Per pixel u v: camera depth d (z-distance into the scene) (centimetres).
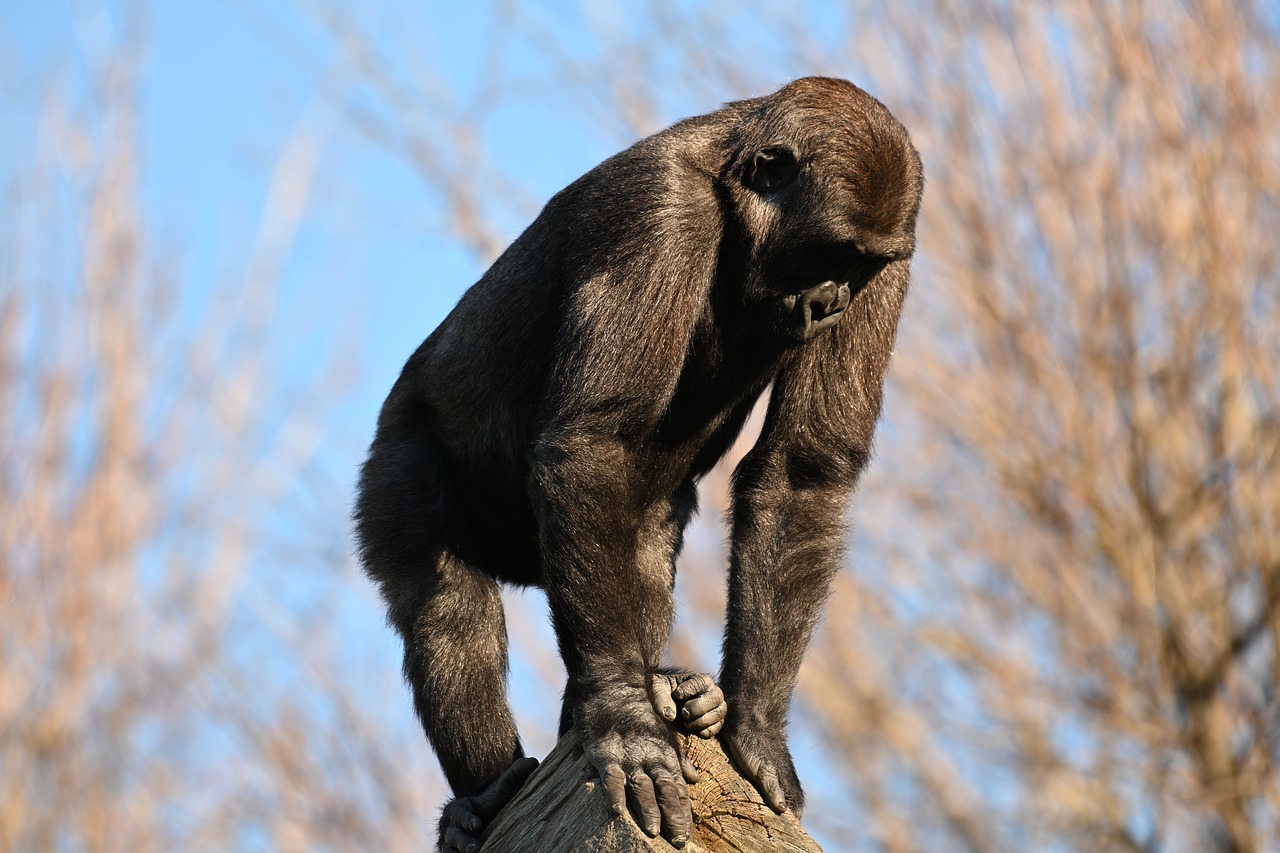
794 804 1623
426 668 1847
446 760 1822
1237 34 3753
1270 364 3659
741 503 1816
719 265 1805
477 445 1931
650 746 1527
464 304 1962
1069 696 3834
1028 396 3781
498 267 1916
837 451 1811
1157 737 3719
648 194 1747
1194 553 3747
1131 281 3731
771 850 1473
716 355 1838
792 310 1758
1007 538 3875
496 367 1898
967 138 3812
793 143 1748
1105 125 3766
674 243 1738
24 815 3728
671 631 1923
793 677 1734
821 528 1788
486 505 1959
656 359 1723
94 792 3766
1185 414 3728
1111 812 3906
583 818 1472
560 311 1803
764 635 1739
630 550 1691
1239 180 3722
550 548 1681
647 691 1602
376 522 1944
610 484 1691
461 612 1870
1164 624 3756
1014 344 3781
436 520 1925
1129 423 3716
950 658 3950
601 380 1708
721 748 1638
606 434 1714
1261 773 3631
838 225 1719
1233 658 3734
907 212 1742
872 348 1816
